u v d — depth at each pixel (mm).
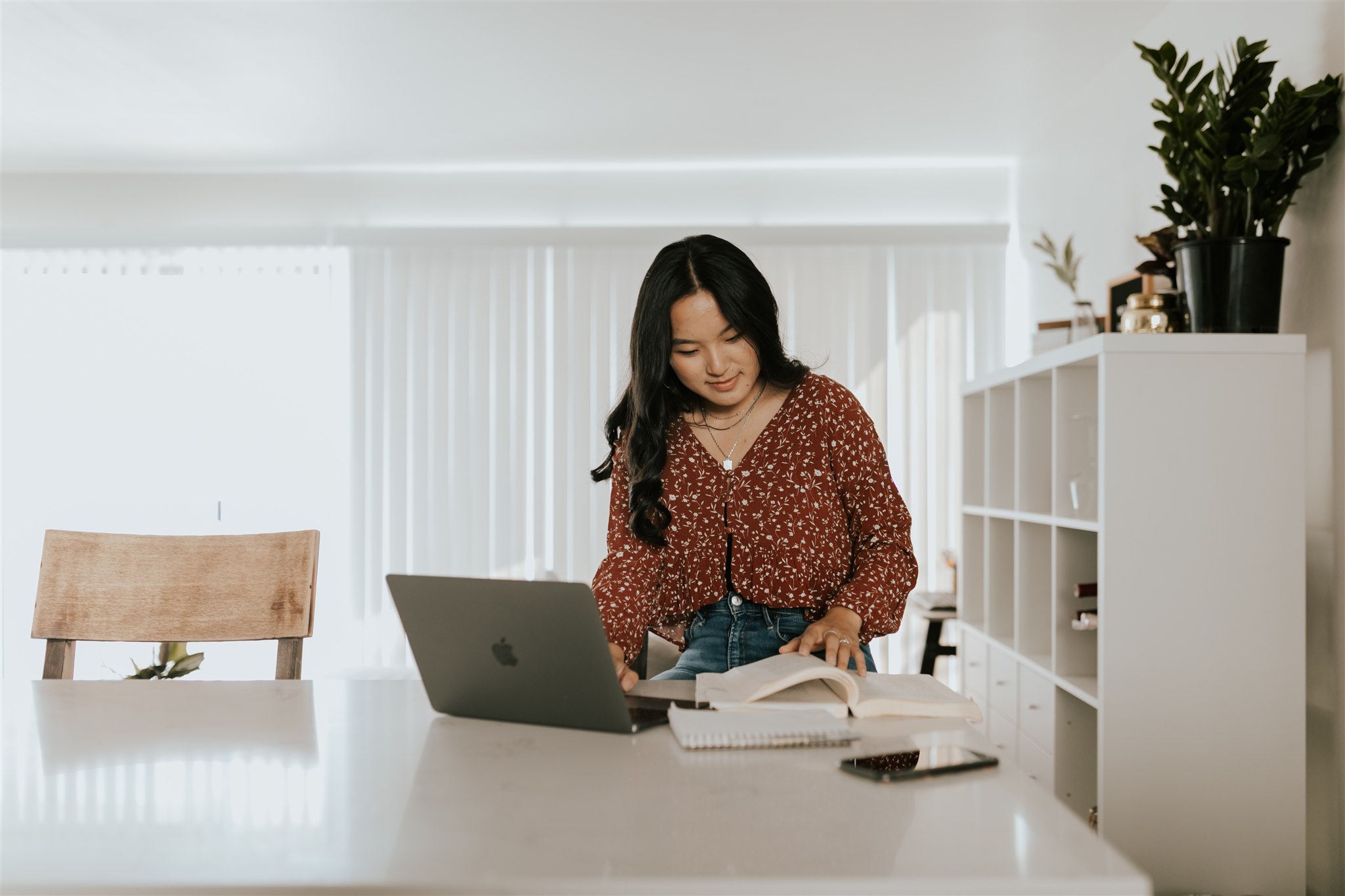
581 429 5039
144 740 1074
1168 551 2074
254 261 5164
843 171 5078
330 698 1287
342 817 814
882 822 791
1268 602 2064
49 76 3875
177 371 5145
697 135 4586
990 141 4672
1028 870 690
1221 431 2082
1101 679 2080
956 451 4965
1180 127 2246
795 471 1564
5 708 1233
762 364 1577
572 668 1075
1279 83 2346
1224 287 2139
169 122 4422
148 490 5121
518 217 5141
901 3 3236
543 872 696
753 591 1576
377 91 4027
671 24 3395
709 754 1001
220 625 1678
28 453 5137
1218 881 2047
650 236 5020
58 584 1694
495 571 5051
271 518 5121
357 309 5102
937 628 4051
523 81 3926
